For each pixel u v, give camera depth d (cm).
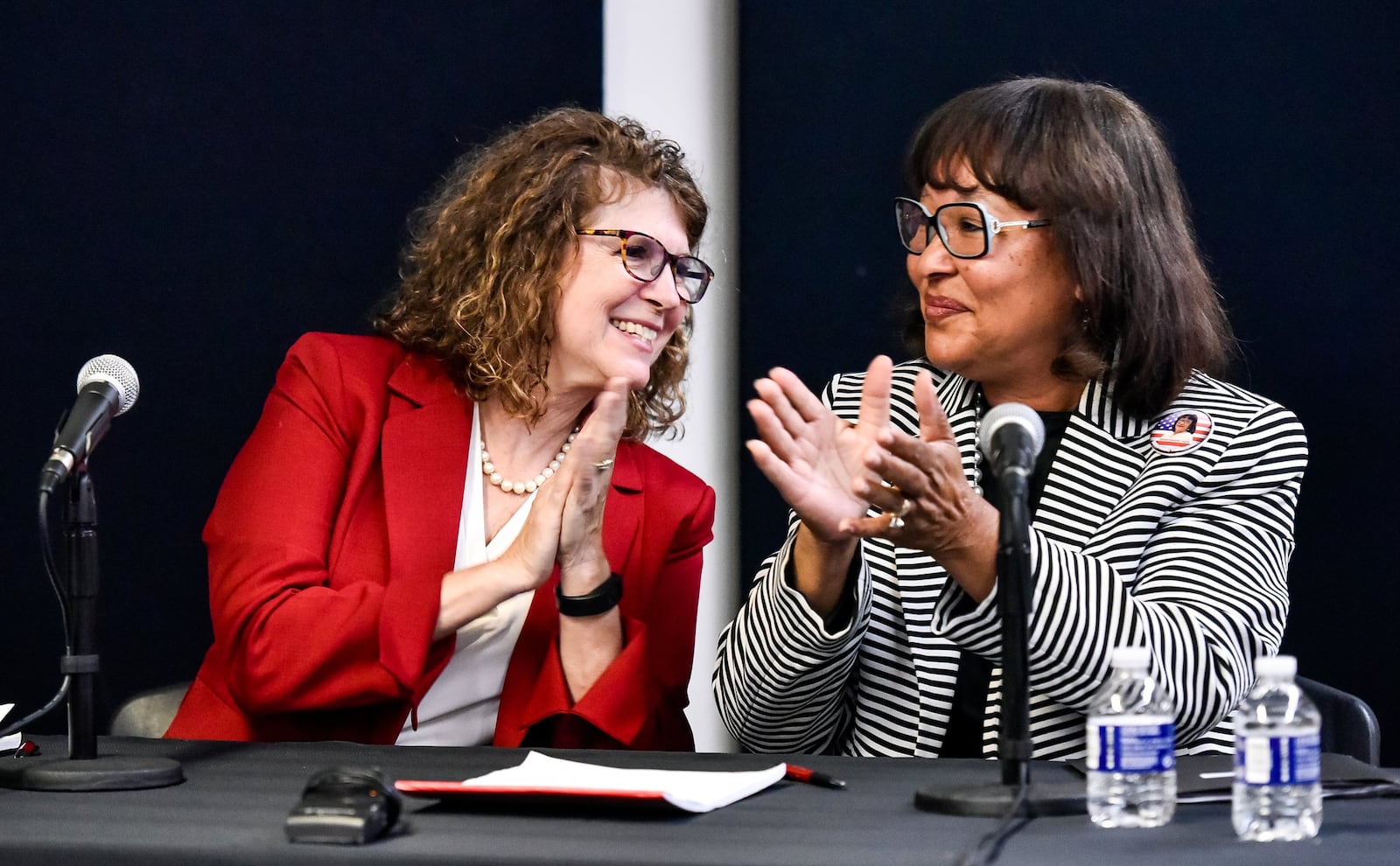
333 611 397
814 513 334
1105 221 389
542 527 404
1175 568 368
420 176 654
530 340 439
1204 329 406
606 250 438
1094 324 395
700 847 234
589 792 258
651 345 450
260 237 653
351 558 420
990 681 395
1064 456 399
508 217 438
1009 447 276
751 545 633
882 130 624
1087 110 401
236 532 419
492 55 656
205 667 433
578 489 403
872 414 338
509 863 228
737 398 638
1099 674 328
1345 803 269
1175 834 244
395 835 245
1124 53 597
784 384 332
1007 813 251
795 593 365
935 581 400
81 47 646
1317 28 579
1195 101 590
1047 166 389
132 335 644
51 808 270
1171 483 385
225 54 654
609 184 445
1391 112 572
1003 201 392
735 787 279
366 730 413
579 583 413
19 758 314
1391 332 572
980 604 324
